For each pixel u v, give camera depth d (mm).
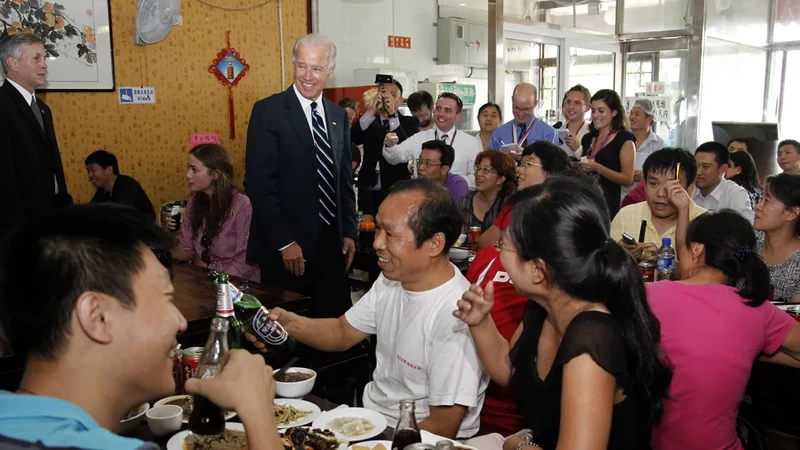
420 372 1774
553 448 1382
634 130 5203
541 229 1269
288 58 5340
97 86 4344
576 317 1278
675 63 7082
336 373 2367
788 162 5043
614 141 4348
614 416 1289
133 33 4477
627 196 3838
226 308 1558
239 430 1437
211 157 3213
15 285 827
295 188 3010
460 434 1800
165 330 902
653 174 2922
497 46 6137
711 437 1688
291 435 1428
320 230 3100
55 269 817
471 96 6598
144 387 909
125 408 916
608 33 7277
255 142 2967
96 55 4316
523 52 6539
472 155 4875
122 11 4414
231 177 3305
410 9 6152
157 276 901
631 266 1281
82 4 4219
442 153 4020
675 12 6980
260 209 2961
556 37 6762
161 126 4688
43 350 833
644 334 1274
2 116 3244
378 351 1950
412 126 5395
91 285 831
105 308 842
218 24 4895
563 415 1202
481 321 1586
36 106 3455
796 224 2535
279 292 2359
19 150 3311
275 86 5297
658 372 1318
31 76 3375
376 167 5203
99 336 841
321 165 3068
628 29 7348
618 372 1208
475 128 6680
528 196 1320
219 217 3227
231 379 1106
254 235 3023
